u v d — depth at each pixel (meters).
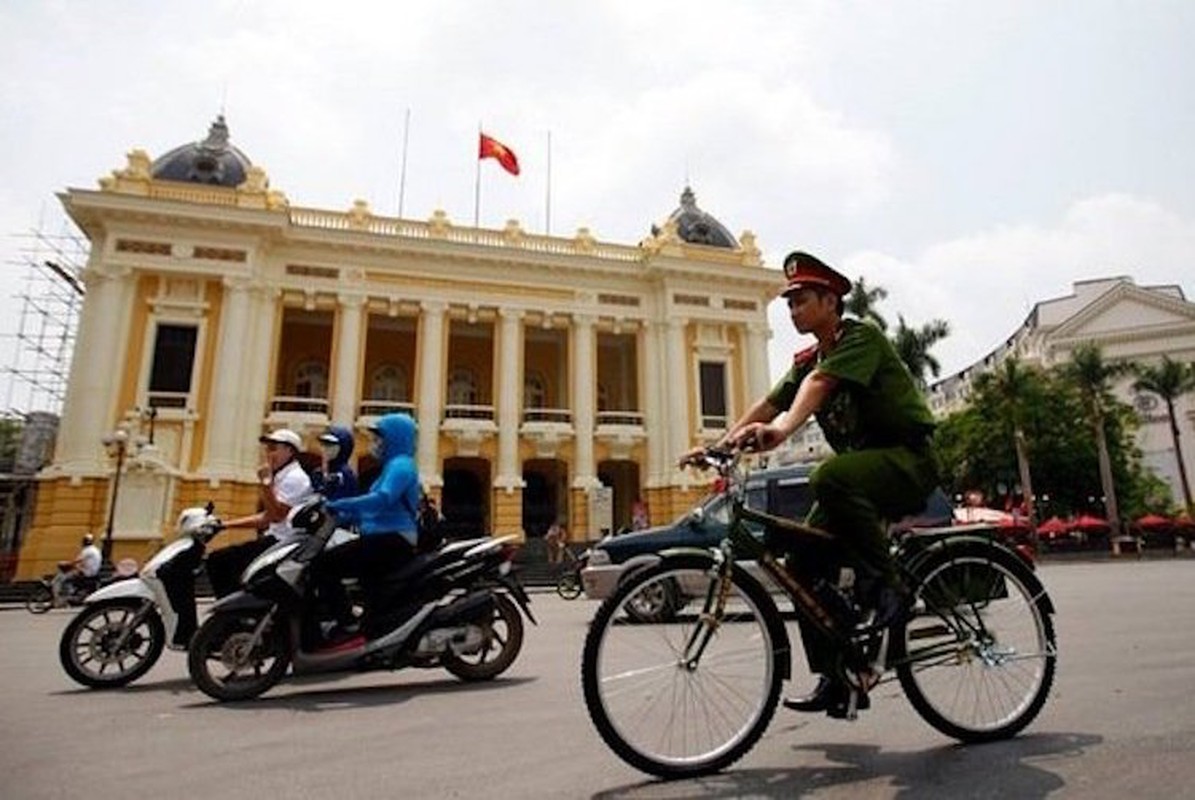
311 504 5.88
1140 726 3.81
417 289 30.89
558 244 33.62
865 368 3.47
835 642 3.38
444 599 6.11
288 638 5.66
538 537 33.31
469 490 34.38
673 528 11.07
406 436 6.25
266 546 6.48
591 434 32.12
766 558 3.42
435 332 30.83
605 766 3.45
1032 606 3.83
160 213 26.91
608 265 33.16
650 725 3.21
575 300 32.91
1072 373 41.12
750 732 3.28
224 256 27.86
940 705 3.61
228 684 5.52
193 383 26.94
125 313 26.75
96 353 25.89
